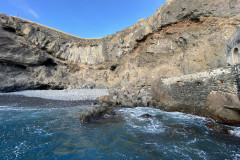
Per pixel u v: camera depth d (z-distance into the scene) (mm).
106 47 28859
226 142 6320
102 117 10891
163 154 5453
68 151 5781
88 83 27125
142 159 5152
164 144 6293
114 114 11781
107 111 11828
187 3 17047
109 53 28297
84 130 8211
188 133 7453
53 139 6941
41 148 6027
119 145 6285
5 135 7406
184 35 17641
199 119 9859
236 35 9078
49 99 18859
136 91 19094
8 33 23688
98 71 29047
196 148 5852
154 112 12688
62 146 6219
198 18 16234
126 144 6375
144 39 22797
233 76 7996
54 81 26141
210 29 15117
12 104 16156
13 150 5852
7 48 23125
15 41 23953
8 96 19297
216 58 13266
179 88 12625
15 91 22750
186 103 11789
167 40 19938
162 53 20422
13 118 10773
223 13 14203
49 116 11477
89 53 30078
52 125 9133
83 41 30828
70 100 18797
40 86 25688
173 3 18625
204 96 10102
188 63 16078
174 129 8117
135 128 8461
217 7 14727
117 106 16016
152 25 20969
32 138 7051
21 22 25156
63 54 28859
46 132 7887
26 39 25047
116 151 5758
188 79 11625
